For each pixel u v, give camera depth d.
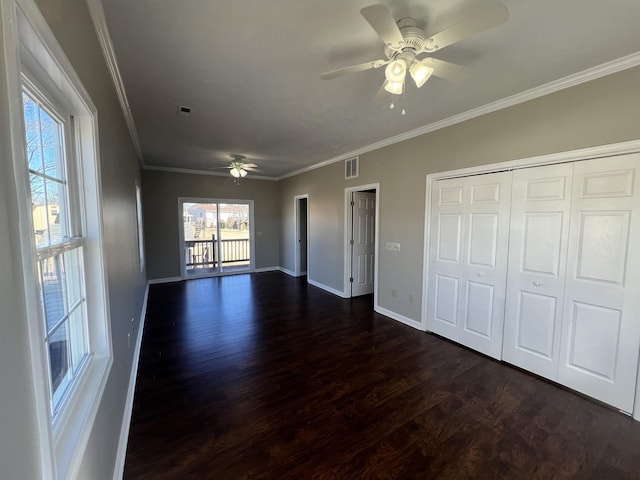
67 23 1.09
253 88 2.45
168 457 1.72
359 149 4.52
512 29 1.71
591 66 2.12
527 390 2.41
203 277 6.88
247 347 3.21
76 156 1.39
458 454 1.76
